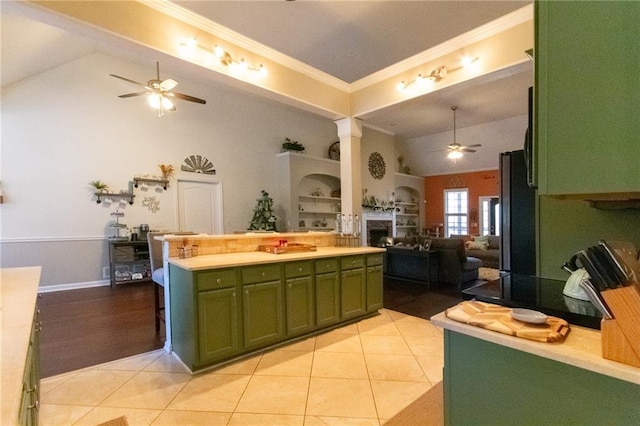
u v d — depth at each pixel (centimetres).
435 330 356
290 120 864
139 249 600
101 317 404
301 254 341
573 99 88
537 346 95
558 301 145
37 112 528
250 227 777
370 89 449
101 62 584
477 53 344
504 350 104
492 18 346
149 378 250
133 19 268
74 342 324
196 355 254
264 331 297
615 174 82
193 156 696
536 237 203
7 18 352
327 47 407
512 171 246
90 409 210
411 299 495
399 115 820
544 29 92
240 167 769
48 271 538
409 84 404
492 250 838
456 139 997
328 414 204
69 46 500
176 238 307
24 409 96
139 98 626
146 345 317
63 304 462
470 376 113
